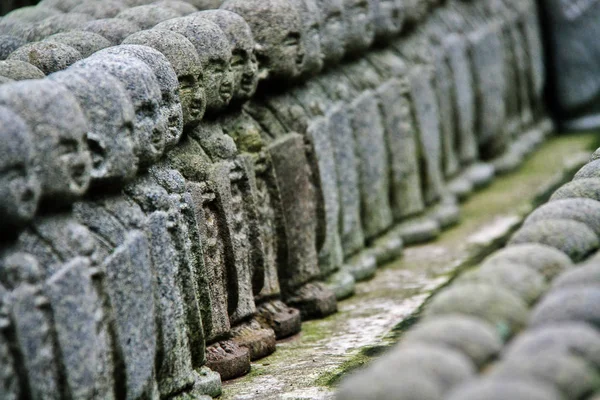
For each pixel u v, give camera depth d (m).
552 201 8.88
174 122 10.05
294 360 11.48
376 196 15.45
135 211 9.20
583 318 6.66
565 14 22.75
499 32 20.55
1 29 12.49
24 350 7.39
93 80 8.73
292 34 12.72
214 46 11.09
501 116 20.25
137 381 8.93
